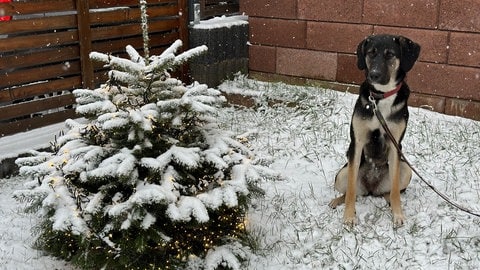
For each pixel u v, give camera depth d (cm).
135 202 190
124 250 199
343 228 237
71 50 327
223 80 419
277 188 275
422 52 357
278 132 338
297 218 247
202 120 221
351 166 239
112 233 201
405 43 229
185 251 210
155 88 212
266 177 219
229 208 212
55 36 316
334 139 324
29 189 208
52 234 204
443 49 349
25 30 300
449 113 356
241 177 207
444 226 236
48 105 318
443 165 289
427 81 360
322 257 221
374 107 231
